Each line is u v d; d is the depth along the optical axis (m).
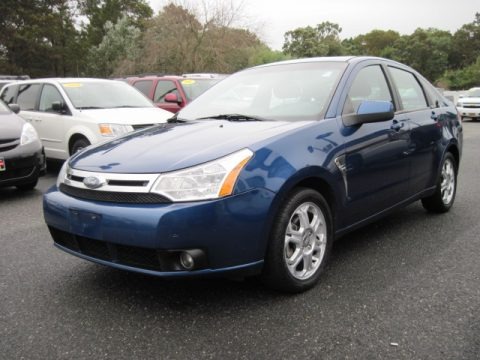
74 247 3.20
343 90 3.78
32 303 3.21
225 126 3.55
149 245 2.76
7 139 6.31
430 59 70.81
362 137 3.70
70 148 7.89
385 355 2.53
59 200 3.19
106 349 2.64
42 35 38.44
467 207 5.62
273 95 4.04
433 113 4.93
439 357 2.50
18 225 5.17
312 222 3.34
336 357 2.52
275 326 2.85
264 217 2.93
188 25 29.00
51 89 8.47
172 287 3.43
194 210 2.75
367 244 4.32
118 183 2.95
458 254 4.05
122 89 8.87
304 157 3.18
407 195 4.45
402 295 3.25
